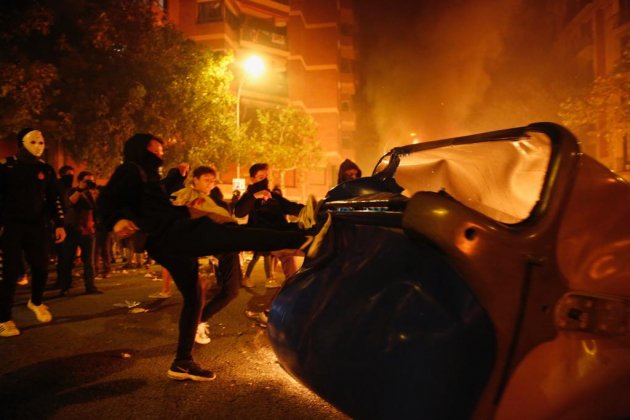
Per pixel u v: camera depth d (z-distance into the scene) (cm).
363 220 246
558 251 203
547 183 212
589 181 216
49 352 476
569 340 201
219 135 2236
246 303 721
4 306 530
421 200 193
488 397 183
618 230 216
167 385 392
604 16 2970
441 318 188
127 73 1731
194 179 531
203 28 3700
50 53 1658
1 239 531
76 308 682
